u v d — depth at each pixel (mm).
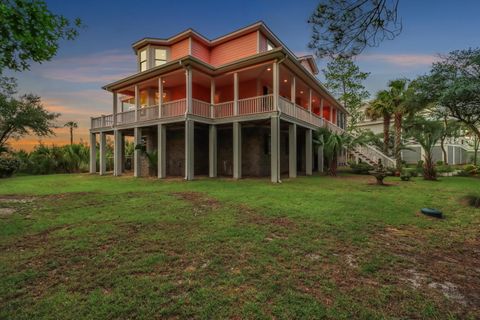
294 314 2076
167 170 15078
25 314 2072
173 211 5492
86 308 2146
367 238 3846
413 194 7613
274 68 10703
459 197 7039
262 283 2551
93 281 2590
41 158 18141
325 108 22547
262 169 13633
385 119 19141
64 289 2441
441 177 13523
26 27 4777
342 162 21109
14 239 3822
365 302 2250
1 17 4410
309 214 5152
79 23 5750
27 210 5746
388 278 2688
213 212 5387
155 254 3238
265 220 4746
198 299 2277
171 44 15680
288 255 3213
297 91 16406
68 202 6609
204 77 13078
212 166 12500
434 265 3016
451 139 25156
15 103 18469
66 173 17875
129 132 15867
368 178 12266
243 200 6613
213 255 3207
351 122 25969
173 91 15492
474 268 2955
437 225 4527
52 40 5418
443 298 2332
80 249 3412
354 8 3854
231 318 2033
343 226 4379
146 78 13391
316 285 2523
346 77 24109
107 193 8000
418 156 25453
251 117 11250
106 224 4551
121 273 2750
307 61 18062
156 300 2258
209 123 12430
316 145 15406
